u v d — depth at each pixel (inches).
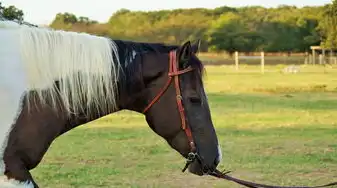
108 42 166.9
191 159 167.3
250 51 2827.3
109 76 162.9
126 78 164.2
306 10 2962.6
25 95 157.6
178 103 165.3
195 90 165.8
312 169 384.8
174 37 2374.5
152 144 487.2
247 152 445.4
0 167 154.3
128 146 476.7
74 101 161.8
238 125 616.1
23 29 161.6
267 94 1031.0
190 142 166.7
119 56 165.5
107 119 690.2
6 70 155.8
